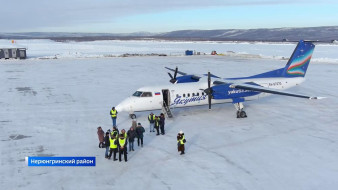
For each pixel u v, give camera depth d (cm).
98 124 1952
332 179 1184
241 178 1199
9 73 4175
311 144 1573
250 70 4438
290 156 1416
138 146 1568
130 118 2097
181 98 2092
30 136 1706
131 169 1295
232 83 2070
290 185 1138
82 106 2417
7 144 1577
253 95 2150
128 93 2900
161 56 7181
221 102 2202
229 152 1475
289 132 1778
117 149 1379
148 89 2045
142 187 1136
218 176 1220
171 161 1377
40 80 3625
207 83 2180
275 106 2444
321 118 2075
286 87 2323
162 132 1755
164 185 1149
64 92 2945
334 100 2620
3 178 1202
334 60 5869
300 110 2305
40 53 8412
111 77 3856
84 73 4228
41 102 2534
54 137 1694
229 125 1928
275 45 14750
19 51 6259
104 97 2738
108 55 7238
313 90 3030
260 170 1270
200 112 2264
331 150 1489
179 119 2077
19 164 1336
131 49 10744
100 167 1314
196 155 1444
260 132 1781
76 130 1822
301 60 2370
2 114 2158
